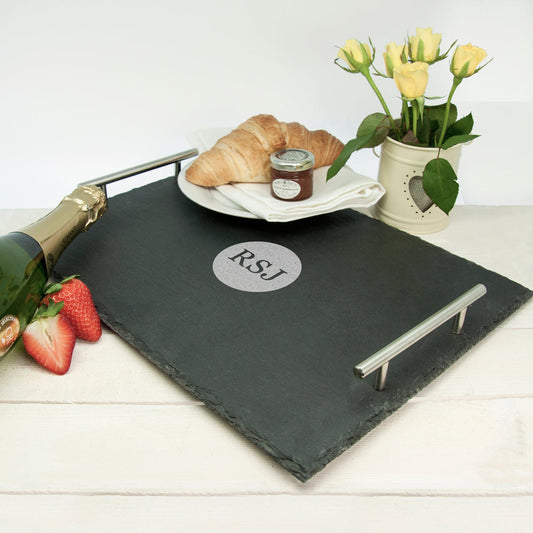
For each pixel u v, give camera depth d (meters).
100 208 0.86
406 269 0.92
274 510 0.61
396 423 0.69
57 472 0.63
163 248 0.96
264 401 0.69
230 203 1.01
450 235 1.06
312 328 0.80
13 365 0.76
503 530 0.59
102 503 0.61
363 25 1.42
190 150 1.11
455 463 0.65
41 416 0.69
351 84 1.49
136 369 0.76
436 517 0.60
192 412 0.70
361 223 1.04
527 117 1.55
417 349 0.77
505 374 0.76
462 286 0.89
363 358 0.75
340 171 1.08
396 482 0.63
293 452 0.63
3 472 0.63
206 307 0.83
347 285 0.88
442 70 1.50
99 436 0.67
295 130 1.06
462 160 1.48
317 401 0.69
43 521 0.59
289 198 0.98
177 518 0.60
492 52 1.48
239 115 1.52
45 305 0.76
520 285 0.90
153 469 0.64
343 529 0.59
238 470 0.64
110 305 0.83
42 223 0.81
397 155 1.00
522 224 1.10
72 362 0.77
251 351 0.76
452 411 0.71
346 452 0.66
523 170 1.45
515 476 0.64
